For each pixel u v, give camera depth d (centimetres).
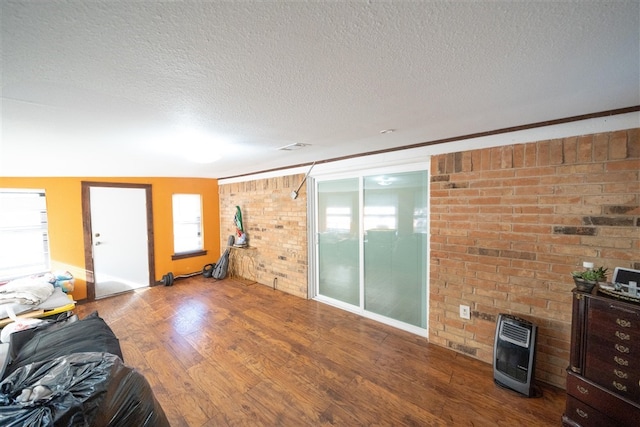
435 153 238
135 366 221
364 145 249
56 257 359
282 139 215
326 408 176
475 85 119
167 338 266
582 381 144
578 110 157
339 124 175
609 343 135
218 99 128
